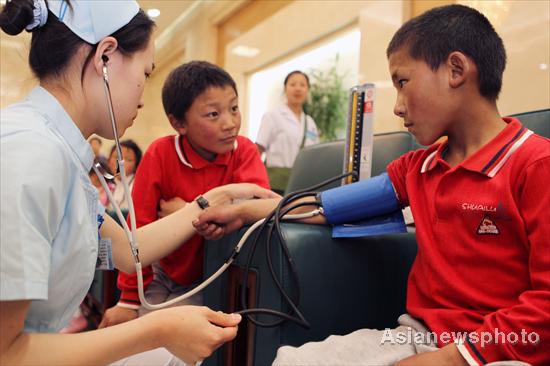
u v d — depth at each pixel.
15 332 0.49
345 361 0.69
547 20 1.53
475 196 0.72
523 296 0.61
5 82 1.07
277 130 3.37
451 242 0.75
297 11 3.56
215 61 4.48
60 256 0.56
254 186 1.14
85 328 1.85
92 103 0.64
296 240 0.85
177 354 0.61
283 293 0.82
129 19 0.65
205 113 1.18
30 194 0.49
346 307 0.91
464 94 0.75
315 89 4.50
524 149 0.69
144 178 1.24
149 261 0.97
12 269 0.47
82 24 0.61
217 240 1.03
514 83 1.63
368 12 2.67
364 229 0.92
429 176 0.82
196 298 1.22
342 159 1.38
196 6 4.05
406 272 1.02
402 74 0.77
